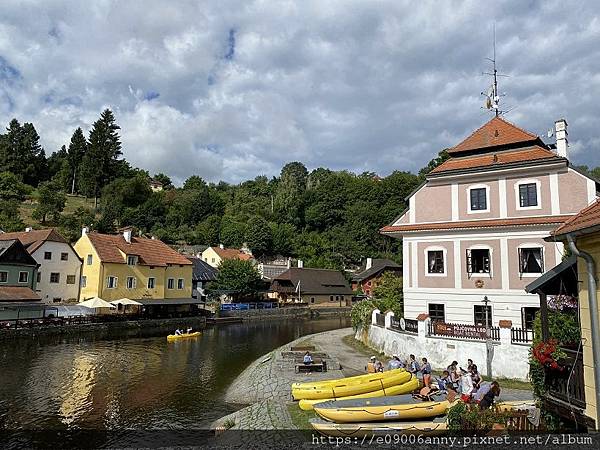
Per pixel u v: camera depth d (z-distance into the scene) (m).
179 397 22.70
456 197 28.53
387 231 30.03
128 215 115.56
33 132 139.62
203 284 74.94
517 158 27.33
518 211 26.50
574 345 11.07
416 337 24.30
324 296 85.88
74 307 48.81
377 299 36.47
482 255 27.06
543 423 10.98
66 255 54.16
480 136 29.83
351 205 122.69
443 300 27.75
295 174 158.88
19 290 46.16
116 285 56.44
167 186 178.50
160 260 62.62
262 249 110.06
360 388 18.73
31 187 124.00
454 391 16.27
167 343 40.88
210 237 116.69
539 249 25.34
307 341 37.94
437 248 28.44
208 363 31.55
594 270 9.43
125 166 144.12
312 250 110.69
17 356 32.31
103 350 35.97
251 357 34.22
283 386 22.31
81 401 21.78
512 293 25.66
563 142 28.31
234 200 149.25
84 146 142.88
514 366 20.33
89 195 129.25
